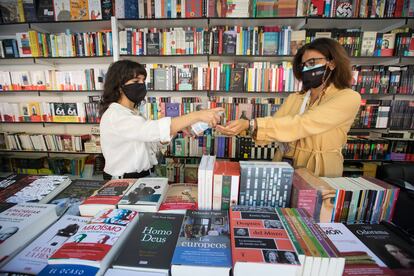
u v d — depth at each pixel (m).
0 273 0.50
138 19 2.26
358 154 2.45
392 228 0.70
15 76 2.58
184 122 0.96
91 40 2.40
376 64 2.50
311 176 0.85
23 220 0.64
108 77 1.21
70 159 2.89
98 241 0.56
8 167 2.94
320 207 0.72
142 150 1.22
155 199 0.79
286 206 0.75
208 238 0.58
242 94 2.69
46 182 0.96
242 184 0.73
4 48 2.49
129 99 1.25
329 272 0.50
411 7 2.05
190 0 2.16
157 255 0.54
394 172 1.82
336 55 1.00
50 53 2.45
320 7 2.10
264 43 2.25
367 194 0.74
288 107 1.29
